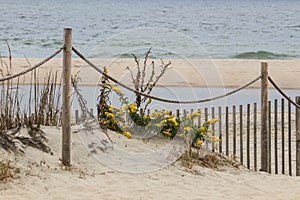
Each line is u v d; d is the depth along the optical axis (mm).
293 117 14750
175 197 7801
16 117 9305
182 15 77438
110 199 7457
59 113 10383
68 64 8430
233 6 107750
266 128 10102
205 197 7902
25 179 7645
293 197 8227
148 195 7758
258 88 21312
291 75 24469
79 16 73375
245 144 12422
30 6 96562
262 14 81438
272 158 11625
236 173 9445
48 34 50500
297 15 80062
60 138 9266
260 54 37125
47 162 8422
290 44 45344
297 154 10383
